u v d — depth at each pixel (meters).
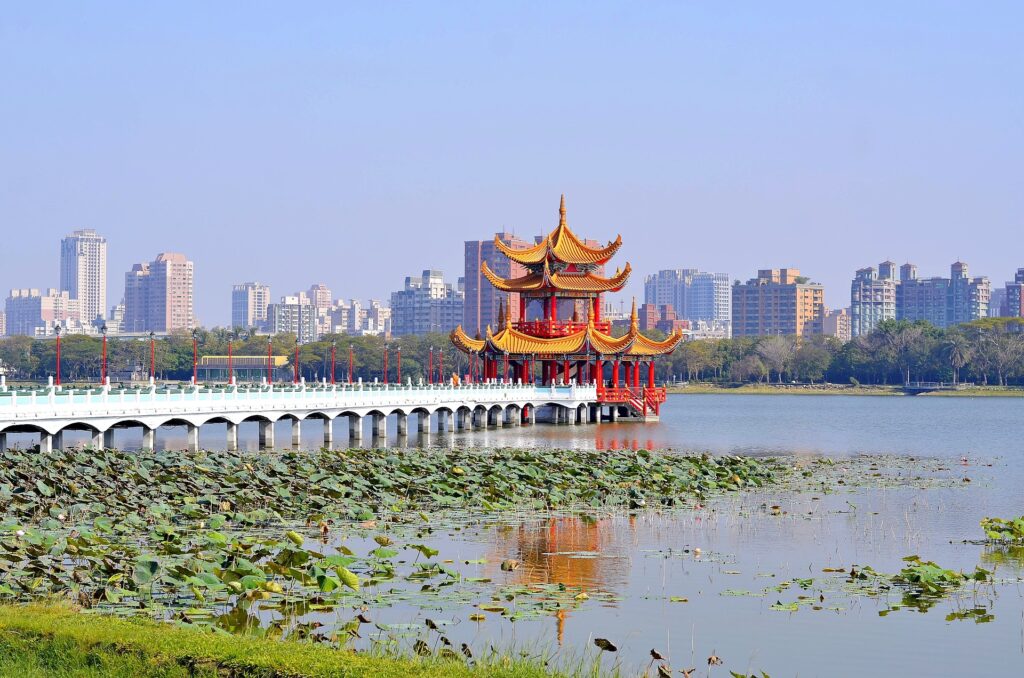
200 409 83.44
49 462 64.19
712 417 170.62
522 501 60.00
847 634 35.03
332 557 40.28
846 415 179.25
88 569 38.56
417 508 57.19
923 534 52.56
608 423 137.00
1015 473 81.62
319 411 96.81
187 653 26.02
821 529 53.47
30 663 26.05
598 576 42.25
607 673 29.88
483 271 143.25
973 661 32.66
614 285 139.88
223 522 50.09
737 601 38.75
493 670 26.36
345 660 25.86
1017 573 43.81
